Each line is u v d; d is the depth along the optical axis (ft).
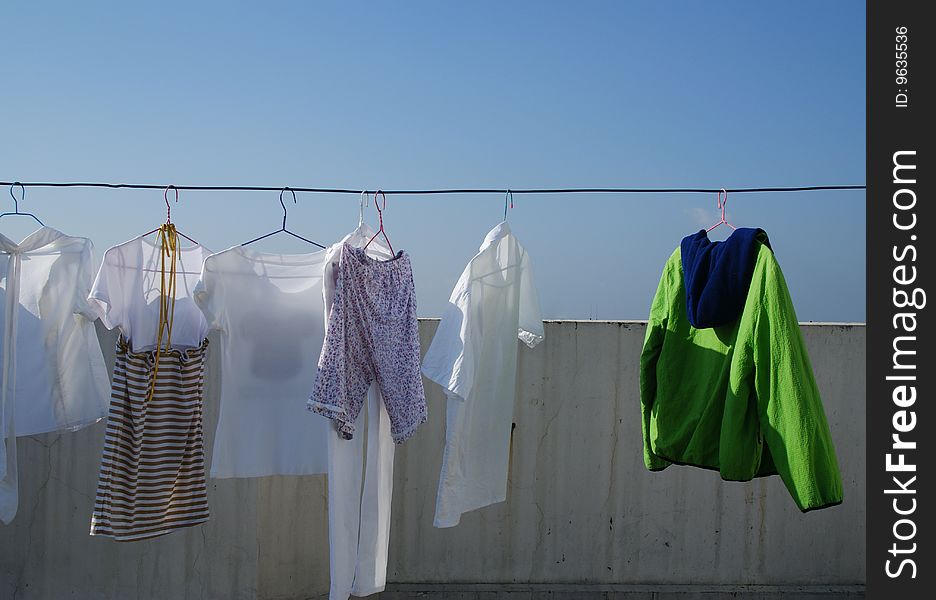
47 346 10.52
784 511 14.42
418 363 9.67
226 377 9.84
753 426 8.57
